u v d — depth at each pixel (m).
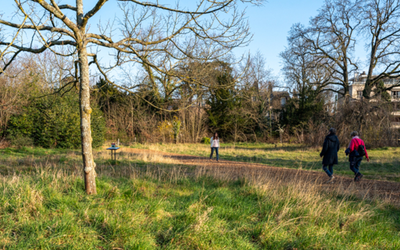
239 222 3.83
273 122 32.41
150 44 4.82
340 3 25.55
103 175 6.30
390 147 18.75
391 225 4.27
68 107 17.17
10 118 15.38
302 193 5.17
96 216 3.40
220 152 18.73
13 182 4.33
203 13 4.55
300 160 14.20
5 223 3.05
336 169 10.84
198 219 3.45
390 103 20.73
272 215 4.12
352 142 7.59
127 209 3.73
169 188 5.64
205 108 29.12
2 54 3.17
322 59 27.83
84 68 4.35
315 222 4.04
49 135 16.30
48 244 2.67
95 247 2.79
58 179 4.84
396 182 7.54
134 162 10.49
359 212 4.41
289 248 3.22
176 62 5.17
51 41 4.19
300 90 31.25
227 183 6.51
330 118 22.45
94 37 4.54
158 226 3.37
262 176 7.27
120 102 25.19
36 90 13.99
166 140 26.53
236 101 28.62
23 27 4.14
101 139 19.34
